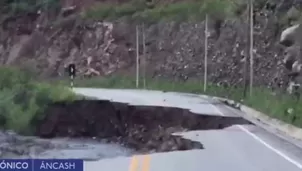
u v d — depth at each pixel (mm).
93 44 95562
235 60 66188
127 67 89688
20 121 38656
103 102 42562
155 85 78750
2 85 48750
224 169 15352
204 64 72938
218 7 79062
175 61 79938
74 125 39938
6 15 110625
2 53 107312
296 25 49312
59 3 106500
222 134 25531
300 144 21766
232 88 62250
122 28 93500
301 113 27656
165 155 18188
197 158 17516
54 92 43594
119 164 16047
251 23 48469
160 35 86062
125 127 39969
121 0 101125
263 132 26469
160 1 96062
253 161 17000
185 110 37719
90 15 99375
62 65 96562
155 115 39812
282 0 58562
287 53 46344
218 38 72625
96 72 92125
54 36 100938
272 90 49219
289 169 15547
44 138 37469
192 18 81375
